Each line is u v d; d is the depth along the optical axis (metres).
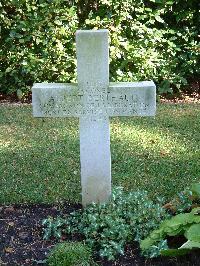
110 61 5.31
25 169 3.62
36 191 3.29
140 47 5.34
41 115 2.88
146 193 3.02
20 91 5.34
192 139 4.15
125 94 2.83
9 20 5.21
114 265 2.55
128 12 5.30
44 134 4.31
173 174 3.49
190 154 3.83
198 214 2.67
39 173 3.55
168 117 4.74
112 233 2.68
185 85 5.64
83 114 2.87
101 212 2.84
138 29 5.30
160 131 4.36
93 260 2.57
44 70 5.29
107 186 2.97
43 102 2.85
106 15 5.27
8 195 3.24
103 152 2.91
